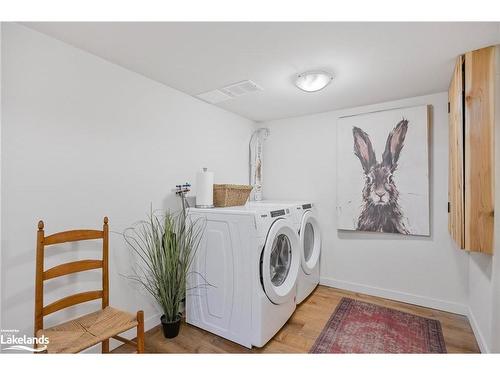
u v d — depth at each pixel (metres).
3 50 1.30
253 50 1.61
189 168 2.42
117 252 1.83
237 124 3.09
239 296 1.82
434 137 2.37
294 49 1.59
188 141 2.42
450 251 2.30
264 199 3.40
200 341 1.88
